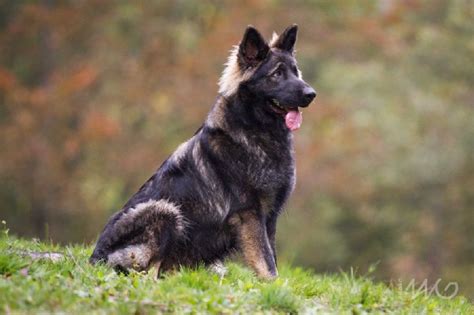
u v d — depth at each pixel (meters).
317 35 30.02
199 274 7.79
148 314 6.65
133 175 27.48
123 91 28.91
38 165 27.06
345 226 30.11
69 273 7.57
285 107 8.73
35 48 29.94
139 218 8.62
